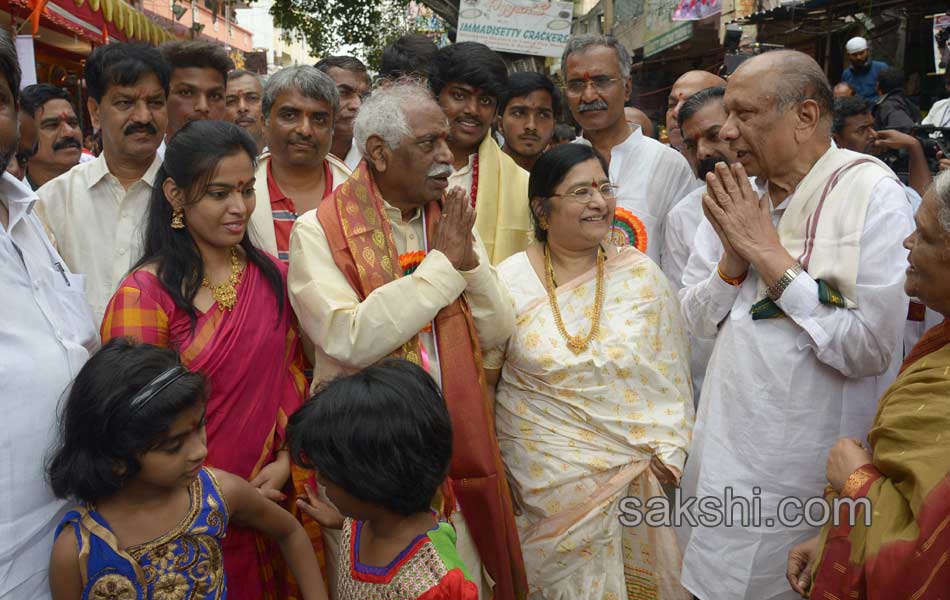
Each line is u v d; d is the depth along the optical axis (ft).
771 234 7.78
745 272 8.14
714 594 8.24
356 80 13.76
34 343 5.90
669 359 8.87
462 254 7.72
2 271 5.79
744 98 7.76
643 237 11.92
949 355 5.91
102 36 28.81
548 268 9.17
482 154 11.18
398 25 48.49
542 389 8.77
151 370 5.67
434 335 8.05
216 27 91.50
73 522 5.90
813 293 7.52
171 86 12.28
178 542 6.03
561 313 8.90
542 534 8.68
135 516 5.90
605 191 8.84
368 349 7.42
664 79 42.57
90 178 9.64
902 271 7.36
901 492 5.93
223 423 7.15
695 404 10.14
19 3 20.89
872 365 7.59
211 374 7.09
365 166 8.11
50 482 5.75
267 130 10.36
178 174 7.20
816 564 6.89
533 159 12.94
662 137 26.00
